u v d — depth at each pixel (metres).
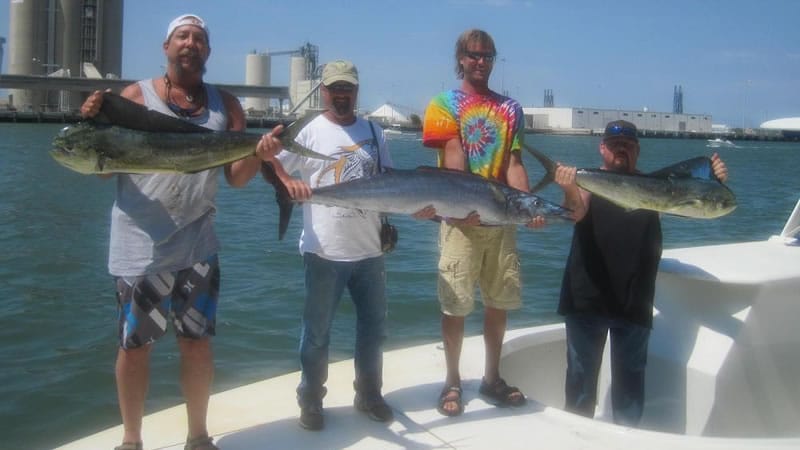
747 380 4.30
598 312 4.23
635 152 4.33
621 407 4.29
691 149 84.12
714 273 4.31
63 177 28.03
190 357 3.46
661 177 3.89
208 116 3.44
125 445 3.36
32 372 6.58
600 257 4.22
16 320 8.18
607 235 4.21
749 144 118.94
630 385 4.28
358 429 3.77
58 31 90.12
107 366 6.73
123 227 3.32
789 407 4.38
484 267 4.11
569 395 4.39
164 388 6.13
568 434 3.66
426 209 3.71
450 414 3.90
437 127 4.16
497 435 3.67
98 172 3.10
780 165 55.34
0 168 31.16
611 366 4.40
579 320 4.30
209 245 3.47
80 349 7.21
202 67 3.41
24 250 12.89
